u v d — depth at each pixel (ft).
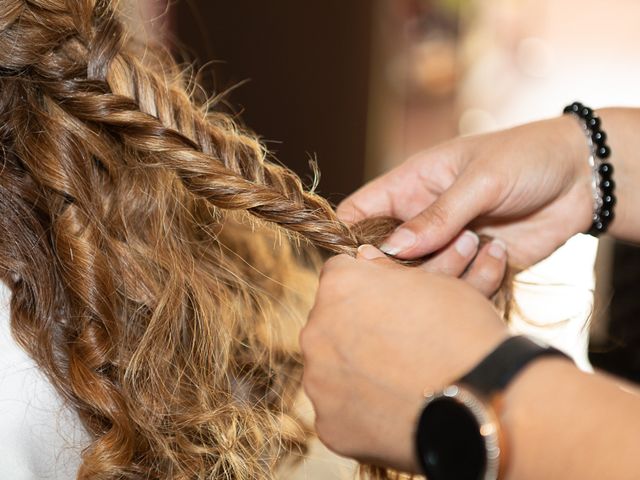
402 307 1.47
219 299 2.13
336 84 6.73
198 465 1.95
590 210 2.27
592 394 1.27
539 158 2.13
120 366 1.88
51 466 1.83
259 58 6.34
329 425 1.54
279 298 2.56
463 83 8.16
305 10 6.35
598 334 2.85
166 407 1.93
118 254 1.93
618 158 2.24
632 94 8.48
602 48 8.40
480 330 1.40
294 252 2.73
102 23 1.93
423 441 1.32
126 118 1.86
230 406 2.02
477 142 2.19
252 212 1.88
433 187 2.21
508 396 1.30
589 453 1.21
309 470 2.78
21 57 1.83
